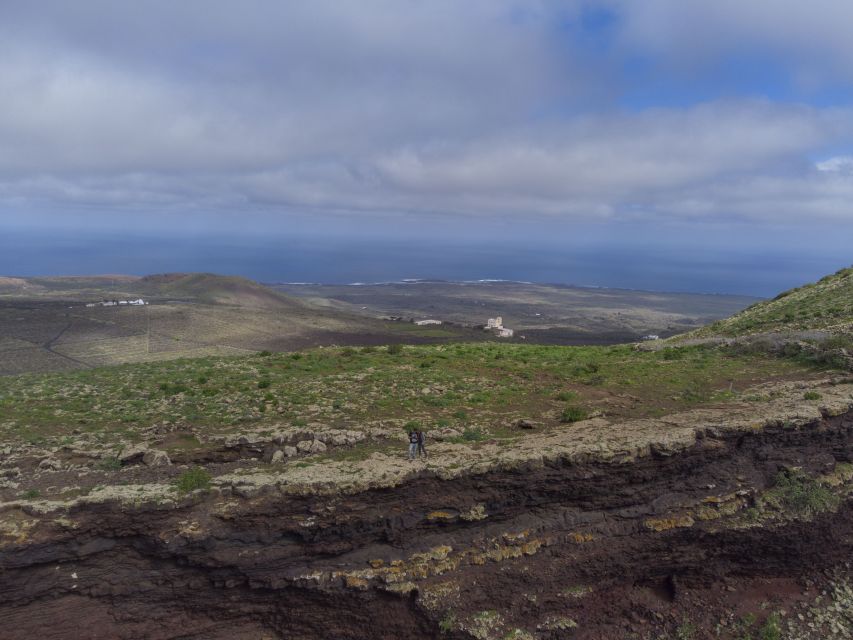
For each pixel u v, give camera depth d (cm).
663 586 2330
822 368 3256
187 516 1906
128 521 1859
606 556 2195
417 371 3688
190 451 2309
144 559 1884
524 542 2136
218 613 1953
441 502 2084
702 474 2341
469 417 2784
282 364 3953
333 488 1977
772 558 2352
